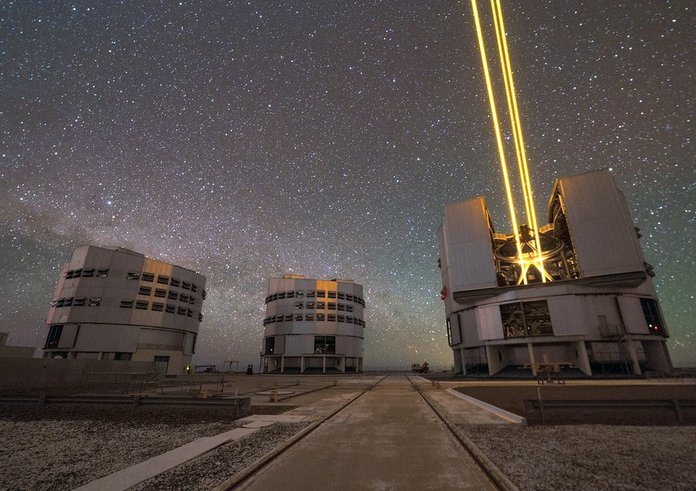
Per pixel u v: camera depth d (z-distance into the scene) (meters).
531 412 12.07
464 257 62.22
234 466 7.21
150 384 31.06
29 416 13.71
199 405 13.99
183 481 6.37
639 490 5.70
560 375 47.84
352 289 99.69
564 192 56.28
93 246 68.25
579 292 51.97
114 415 13.77
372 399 20.47
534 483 5.99
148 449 8.80
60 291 67.25
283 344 91.56
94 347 63.47
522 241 67.38
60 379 27.91
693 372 54.19
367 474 6.50
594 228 53.19
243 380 47.94
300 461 7.38
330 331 92.56
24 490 6.20
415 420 12.60
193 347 78.81
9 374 24.95
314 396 22.67
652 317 50.72
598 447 8.33
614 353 49.41
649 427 10.38
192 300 77.56
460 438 9.44
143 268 71.12
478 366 61.69
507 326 56.06
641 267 49.78
